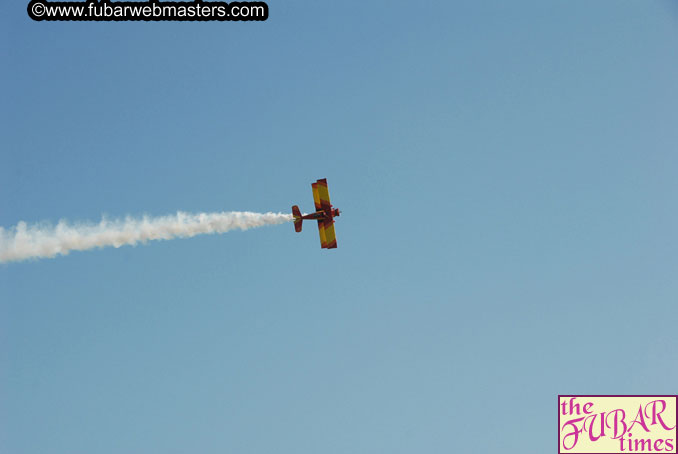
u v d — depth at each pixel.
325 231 194.12
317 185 193.75
